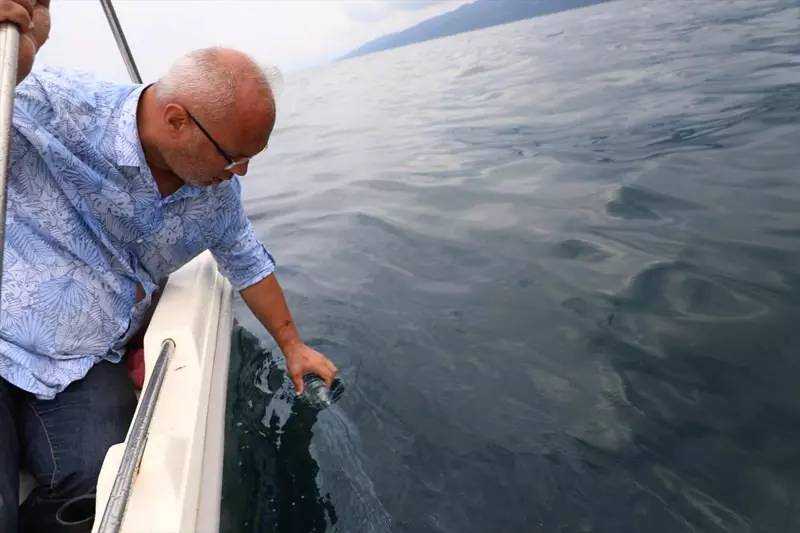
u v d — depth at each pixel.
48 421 1.20
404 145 4.56
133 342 1.53
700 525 1.20
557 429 1.48
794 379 1.52
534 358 1.74
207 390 1.21
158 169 1.28
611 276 2.09
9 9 0.89
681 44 5.89
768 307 1.79
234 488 1.39
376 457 1.46
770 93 3.72
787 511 1.21
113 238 1.33
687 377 1.58
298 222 3.20
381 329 1.98
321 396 1.68
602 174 3.06
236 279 1.60
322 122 6.49
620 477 1.33
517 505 1.30
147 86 1.22
